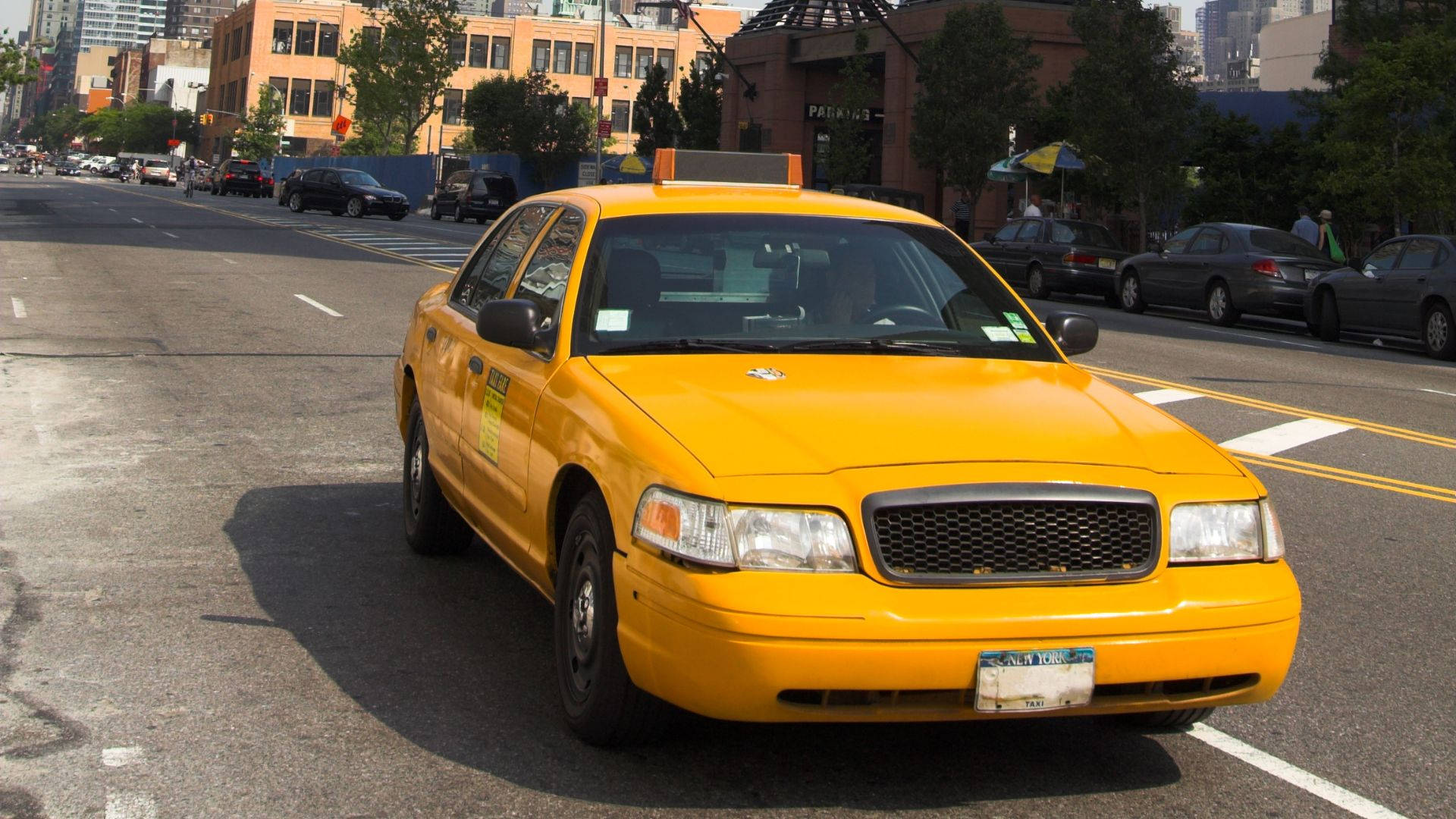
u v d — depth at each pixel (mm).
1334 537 7828
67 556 6598
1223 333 21219
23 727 4496
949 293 5359
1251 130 32625
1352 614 6328
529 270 5777
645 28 123000
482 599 6098
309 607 5902
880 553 3770
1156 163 31203
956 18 38188
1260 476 9531
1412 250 19562
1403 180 23719
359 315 17047
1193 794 4211
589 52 116062
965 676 3740
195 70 177500
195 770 4199
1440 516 8406
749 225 5410
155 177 100750
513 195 53500
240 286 20328
